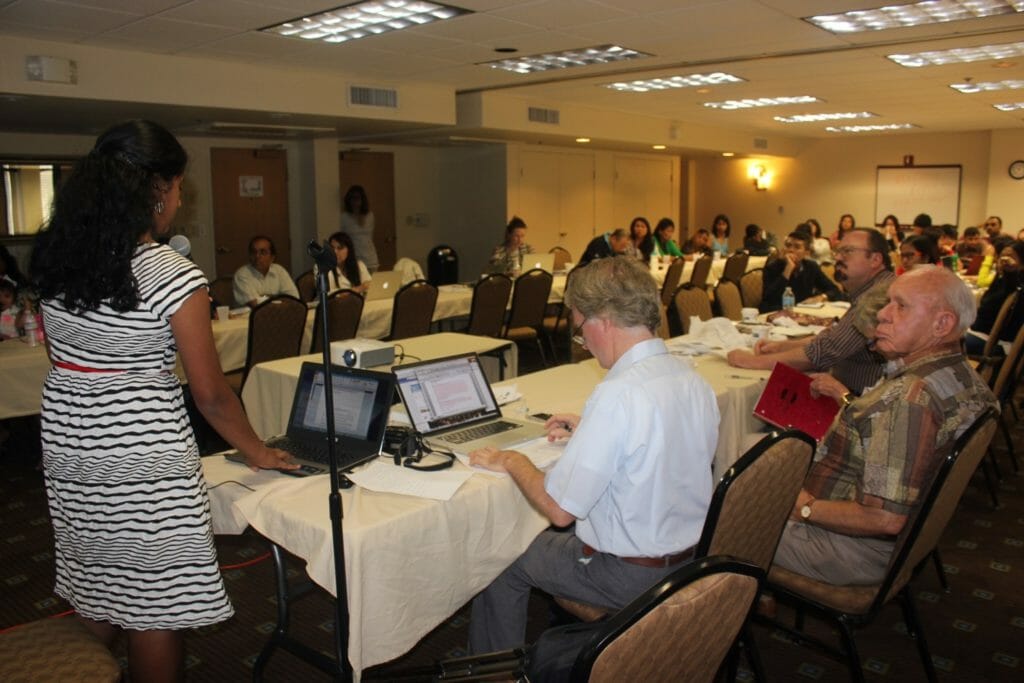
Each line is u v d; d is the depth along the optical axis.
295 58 5.77
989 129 11.77
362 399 2.09
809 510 1.90
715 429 1.69
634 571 1.66
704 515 1.68
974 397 1.89
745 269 8.86
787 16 4.71
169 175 1.51
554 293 6.74
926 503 1.74
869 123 10.85
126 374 1.48
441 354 3.58
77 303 1.43
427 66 6.24
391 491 1.78
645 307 1.60
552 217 10.88
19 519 3.39
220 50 5.43
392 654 1.66
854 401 2.06
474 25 4.87
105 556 1.51
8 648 1.53
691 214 14.71
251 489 1.83
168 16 4.42
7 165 6.99
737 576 1.17
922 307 1.88
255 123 7.07
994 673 2.26
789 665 2.31
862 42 5.46
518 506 1.91
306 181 8.90
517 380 2.97
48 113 5.91
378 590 1.61
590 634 1.41
